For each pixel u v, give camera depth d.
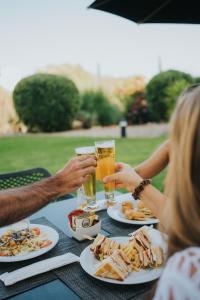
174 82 13.31
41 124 14.20
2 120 14.06
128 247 1.24
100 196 2.05
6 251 1.32
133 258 1.20
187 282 0.58
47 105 14.04
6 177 2.48
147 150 8.89
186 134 0.67
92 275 1.12
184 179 0.66
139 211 1.70
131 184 1.41
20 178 2.53
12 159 8.66
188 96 0.72
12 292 1.07
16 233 1.46
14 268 1.23
